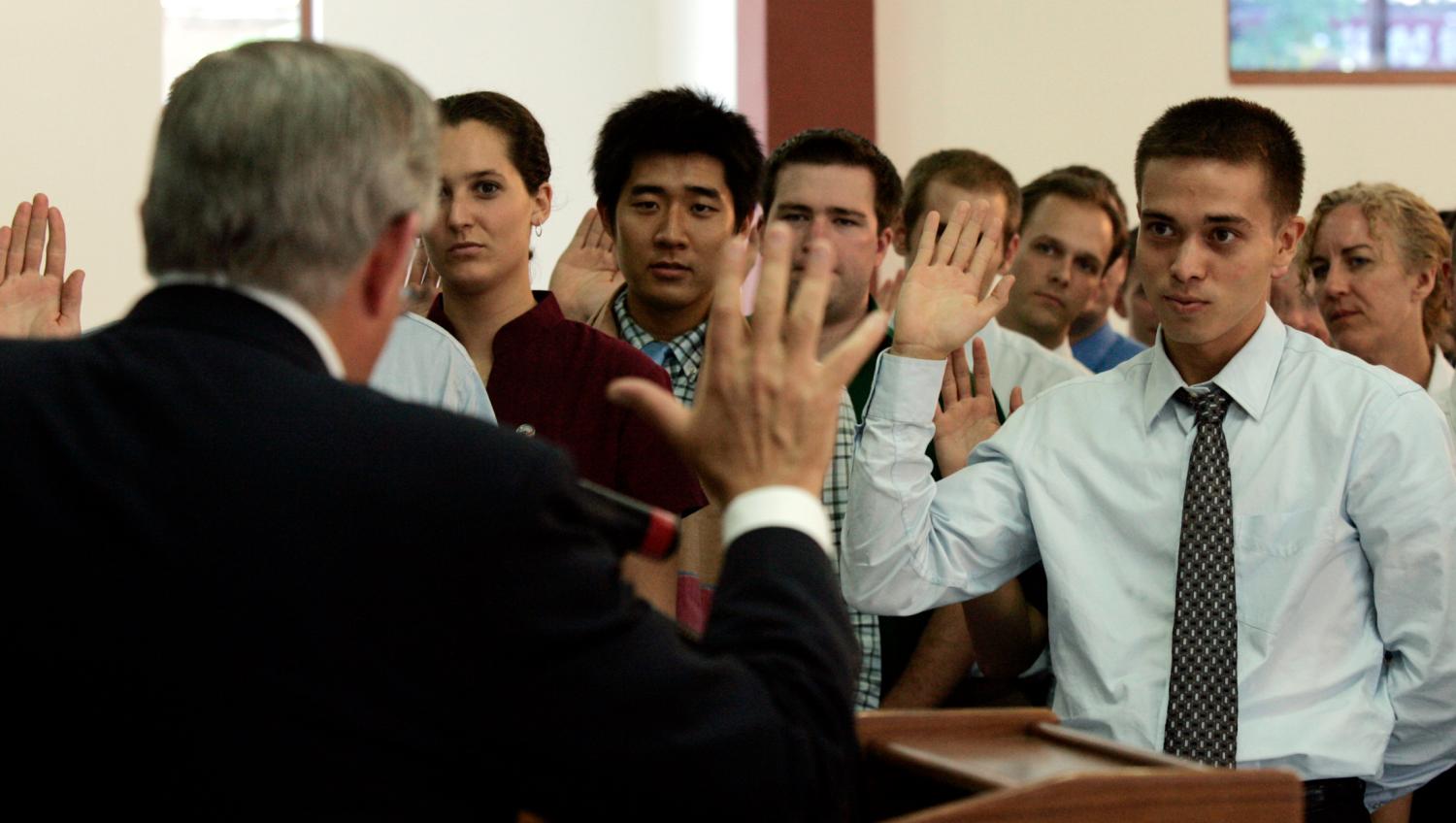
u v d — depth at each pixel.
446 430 1.93
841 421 4.98
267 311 2.03
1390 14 12.77
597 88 13.41
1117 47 12.43
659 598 4.23
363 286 2.13
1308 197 12.62
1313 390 3.96
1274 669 3.79
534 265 10.99
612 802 1.90
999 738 2.57
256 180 2.01
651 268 5.15
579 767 1.88
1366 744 3.74
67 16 6.32
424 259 5.13
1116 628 3.92
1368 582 3.90
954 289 4.07
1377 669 3.85
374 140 2.06
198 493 1.85
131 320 2.05
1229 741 3.73
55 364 1.98
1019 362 6.41
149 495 1.85
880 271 11.95
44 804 1.84
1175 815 2.09
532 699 1.87
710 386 2.21
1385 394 3.89
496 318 4.59
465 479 1.88
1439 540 3.77
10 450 1.89
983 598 4.58
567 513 1.96
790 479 2.21
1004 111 12.30
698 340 5.20
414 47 13.10
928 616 5.00
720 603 2.13
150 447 1.88
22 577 1.85
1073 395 4.20
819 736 2.03
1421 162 12.77
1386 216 5.75
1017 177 12.32
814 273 2.23
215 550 1.83
